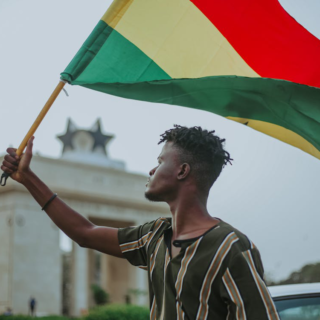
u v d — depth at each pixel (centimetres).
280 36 461
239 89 433
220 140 332
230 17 457
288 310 552
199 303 292
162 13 448
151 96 437
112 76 424
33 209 4706
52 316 3984
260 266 296
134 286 5322
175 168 321
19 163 370
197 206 317
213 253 292
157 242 325
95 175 5059
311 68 459
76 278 4897
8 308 4169
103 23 433
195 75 447
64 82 411
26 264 4591
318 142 437
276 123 445
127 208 5259
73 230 366
